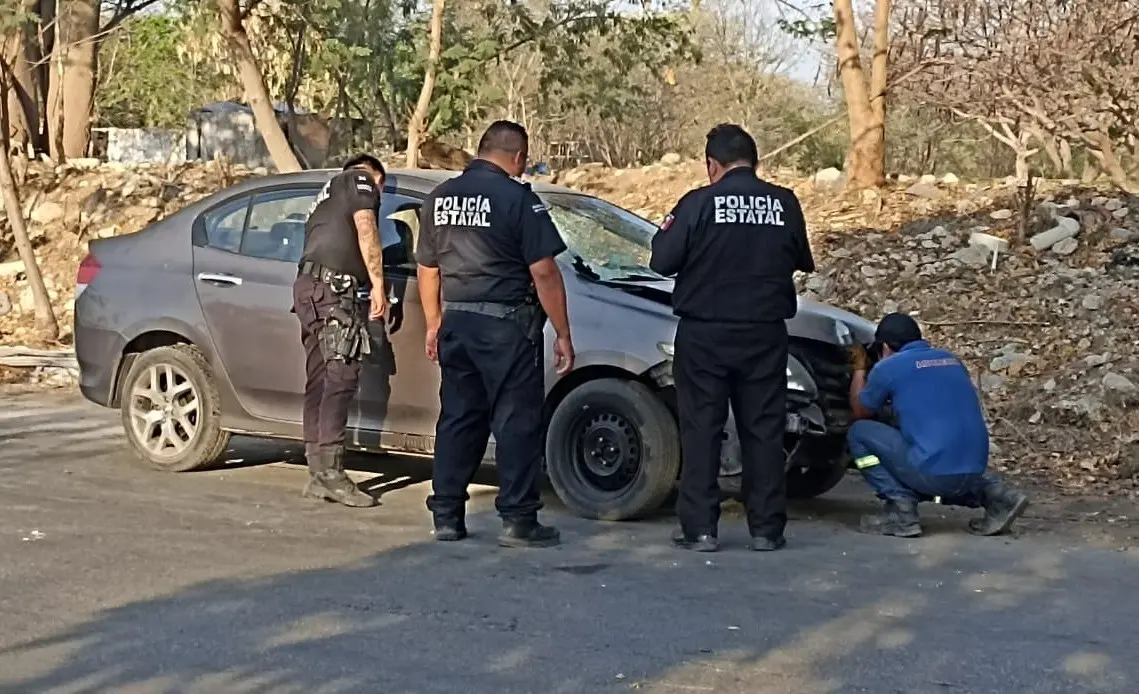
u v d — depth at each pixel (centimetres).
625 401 733
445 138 1927
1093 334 1077
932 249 1284
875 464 732
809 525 757
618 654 511
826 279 1261
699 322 672
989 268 1226
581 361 740
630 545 693
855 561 666
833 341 755
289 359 817
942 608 580
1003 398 1005
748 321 668
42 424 1034
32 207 1611
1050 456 911
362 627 543
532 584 611
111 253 888
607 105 1580
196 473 861
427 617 557
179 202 1617
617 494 742
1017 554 684
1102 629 552
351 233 764
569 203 842
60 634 531
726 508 804
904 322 740
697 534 683
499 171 682
